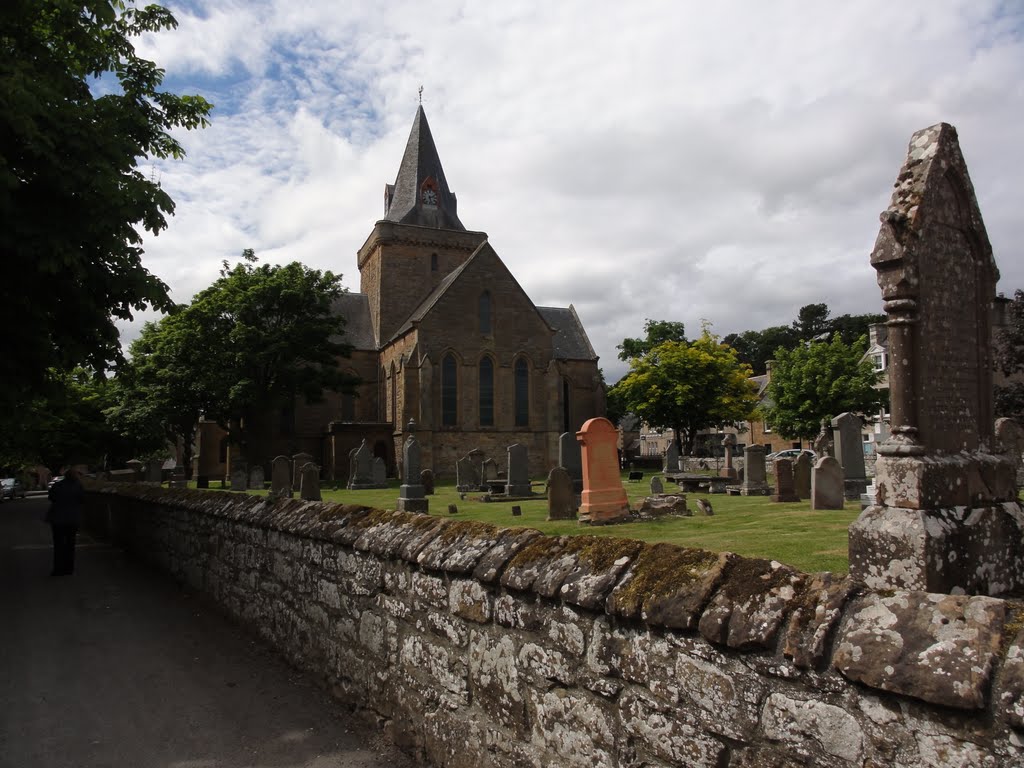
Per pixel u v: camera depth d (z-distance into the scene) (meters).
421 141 63.59
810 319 96.00
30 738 5.43
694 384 53.75
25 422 14.39
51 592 11.23
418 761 4.87
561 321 66.75
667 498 16.11
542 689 3.75
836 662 2.41
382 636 5.43
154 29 12.73
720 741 2.79
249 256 45.38
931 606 2.35
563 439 23.19
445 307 50.84
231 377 42.34
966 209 5.30
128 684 6.68
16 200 9.63
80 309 11.35
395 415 52.72
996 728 2.01
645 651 3.15
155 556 13.58
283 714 5.86
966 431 5.18
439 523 5.14
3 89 8.35
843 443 17.44
